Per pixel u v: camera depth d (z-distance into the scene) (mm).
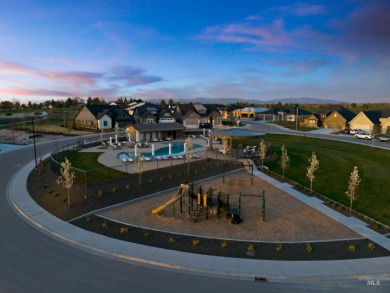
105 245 13930
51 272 11703
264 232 15602
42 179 26109
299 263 12359
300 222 16969
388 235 15156
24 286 10742
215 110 89812
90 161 34594
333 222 16953
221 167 29984
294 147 46781
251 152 38812
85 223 16609
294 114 96062
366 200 21641
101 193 20625
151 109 80250
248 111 109312
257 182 25562
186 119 80438
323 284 11008
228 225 16500
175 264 12234
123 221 16922
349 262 12430
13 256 13047
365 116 63531
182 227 16156
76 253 13336
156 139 54438
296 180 27109
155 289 10578
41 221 16969
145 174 26984
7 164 33781
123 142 49250
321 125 78125
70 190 21797
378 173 29188
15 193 22672
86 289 10562
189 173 27562
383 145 45844
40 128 73875
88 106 78125
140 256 12875
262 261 12531
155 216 17719
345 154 39594
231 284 10977
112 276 11438
